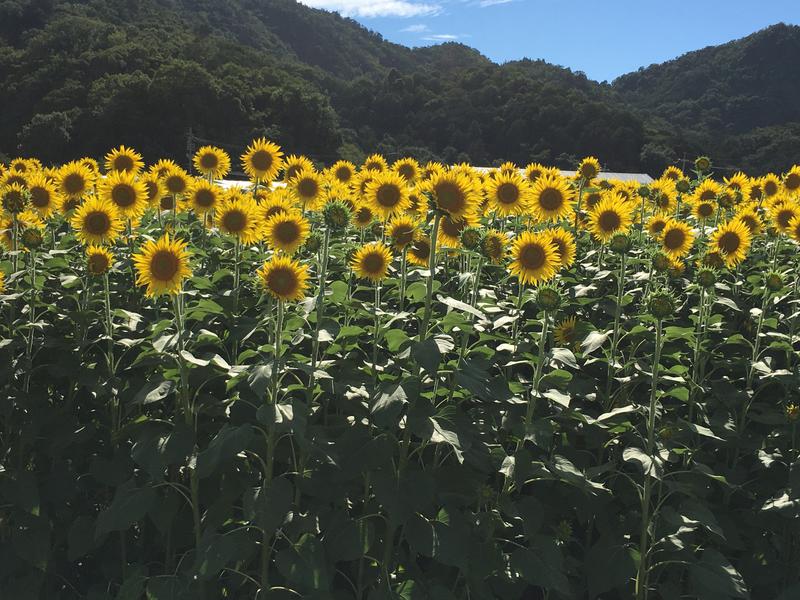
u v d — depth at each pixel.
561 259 5.77
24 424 4.84
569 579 5.04
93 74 104.88
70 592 5.00
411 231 6.15
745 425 5.71
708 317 5.77
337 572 4.77
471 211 4.39
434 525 4.14
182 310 4.71
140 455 4.03
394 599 4.07
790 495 4.71
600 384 5.84
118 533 5.02
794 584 4.88
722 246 6.33
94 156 90.06
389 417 3.78
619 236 5.70
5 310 5.75
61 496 4.77
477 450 4.21
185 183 7.83
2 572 4.59
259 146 8.19
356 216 6.86
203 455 3.81
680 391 5.01
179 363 4.31
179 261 4.43
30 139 90.75
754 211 8.70
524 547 4.27
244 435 3.81
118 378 4.84
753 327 6.52
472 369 4.13
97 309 5.84
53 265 5.91
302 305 4.89
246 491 4.06
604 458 5.43
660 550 4.55
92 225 5.70
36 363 5.52
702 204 8.75
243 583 4.42
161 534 4.62
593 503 4.84
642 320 5.75
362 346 5.70
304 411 3.91
